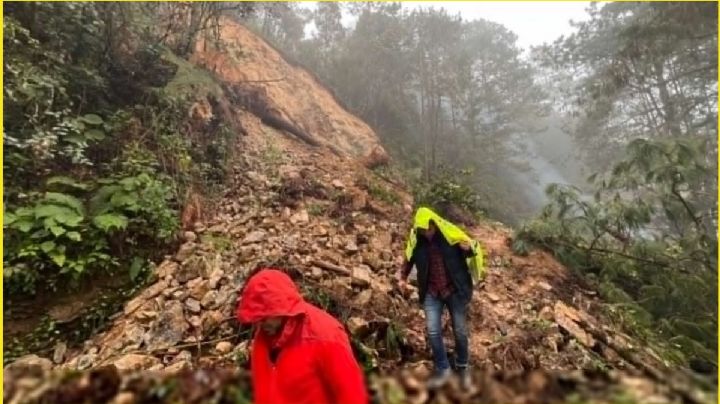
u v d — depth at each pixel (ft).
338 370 4.95
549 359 10.23
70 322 9.90
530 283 14.75
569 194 18.69
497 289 13.82
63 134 12.42
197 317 10.10
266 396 5.11
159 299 10.49
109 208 11.94
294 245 13.62
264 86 29.48
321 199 18.44
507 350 10.36
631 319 13.52
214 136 19.38
